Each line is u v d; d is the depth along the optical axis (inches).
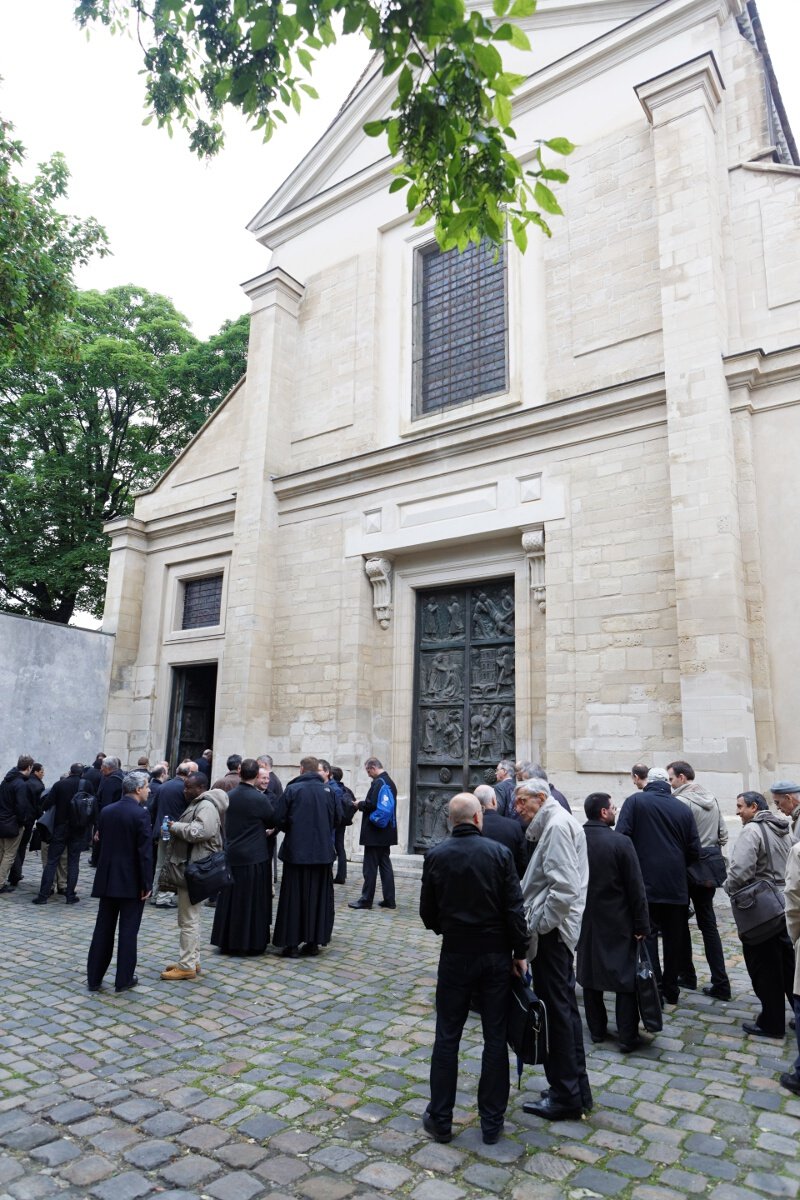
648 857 241.3
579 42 555.5
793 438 410.3
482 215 183.8
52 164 569.6
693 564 405.7
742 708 378.3
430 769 547.2
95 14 208.8
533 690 491.2
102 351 991.0
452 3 151.6
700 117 452.4
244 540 642.8
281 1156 150.6
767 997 214.2
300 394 673.0
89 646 720.3
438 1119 157.0
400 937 332.8
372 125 175.6
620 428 464.1
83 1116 167.3
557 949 172.1
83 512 1042.7
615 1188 139.0
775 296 434.3
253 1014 235.0
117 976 257.8
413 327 613.6
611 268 494.3
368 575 579.8
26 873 504.7
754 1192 137.4
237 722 603.2
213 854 272.7
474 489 527.5
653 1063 196.1
